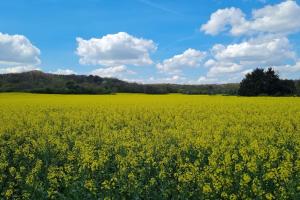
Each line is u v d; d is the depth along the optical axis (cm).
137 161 1354
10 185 1163
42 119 2628
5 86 9000
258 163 1327
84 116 2755
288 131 2038
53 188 1148
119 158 1370
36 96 5844
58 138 1845
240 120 2439
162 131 2098
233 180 1180
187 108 3288
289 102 4025
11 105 3731
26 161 1487
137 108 3325
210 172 1214
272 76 7981
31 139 1831
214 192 1070
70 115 2798
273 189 1126
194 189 1118
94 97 5541
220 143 1691
